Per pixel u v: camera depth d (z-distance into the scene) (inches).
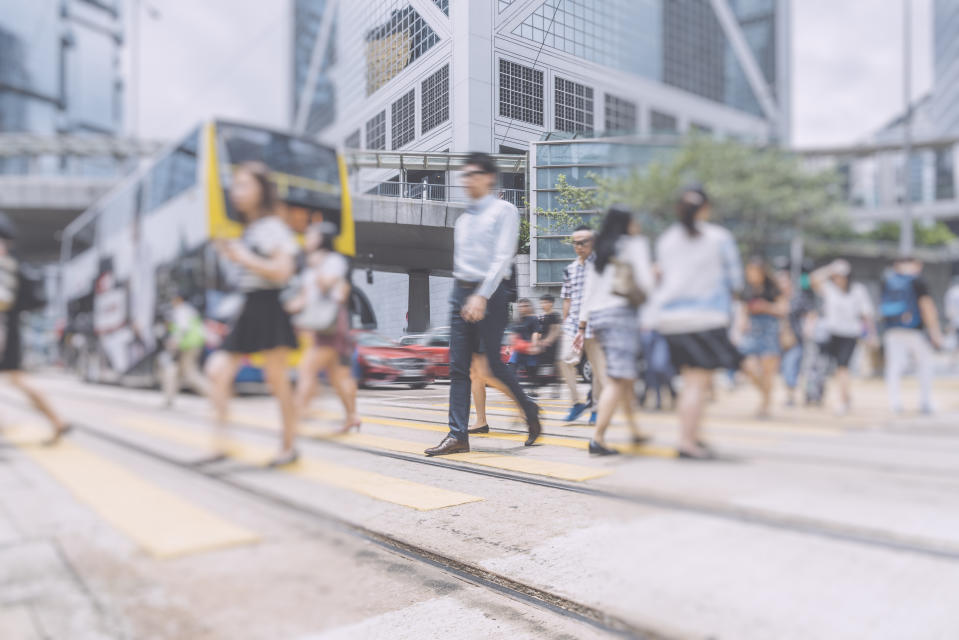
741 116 2600.9
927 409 220.1
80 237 491.2
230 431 173.8
